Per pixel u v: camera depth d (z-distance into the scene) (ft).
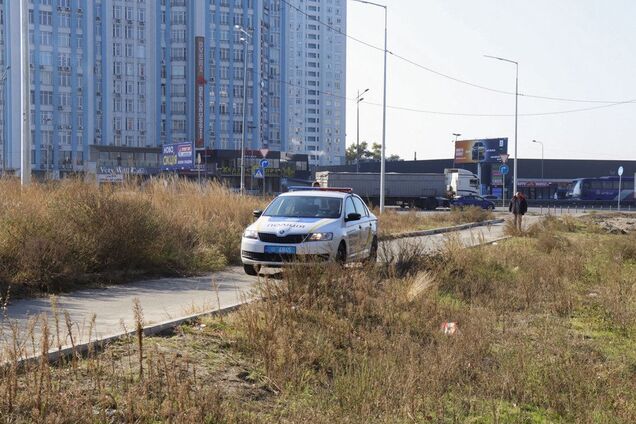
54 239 35.32
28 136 62.08
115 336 21.42
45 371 15.21
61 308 28.04
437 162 307.99
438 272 37.52
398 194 195.21
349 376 18.66
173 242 43.57
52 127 272.72
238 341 21.93
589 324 30.50
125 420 14.38
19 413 14.08
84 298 30.99
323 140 527.40
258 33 311.47
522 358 22.07
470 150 282.56
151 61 291.99
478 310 30.27
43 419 13.55
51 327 23.52
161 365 18.26
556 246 62.64
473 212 124.67
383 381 18.26
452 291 35.65
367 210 47.34
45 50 271.49
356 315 26.12
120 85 286.05
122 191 47.16
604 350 25.72
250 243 38.32
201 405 15.02
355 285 28.68
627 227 109.91
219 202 62.69
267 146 322.75
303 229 37.86
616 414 18.12
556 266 45.65
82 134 277.85
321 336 22.81
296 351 20.89
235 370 19.45
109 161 277.44
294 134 515.91
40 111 270.46
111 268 38.34
